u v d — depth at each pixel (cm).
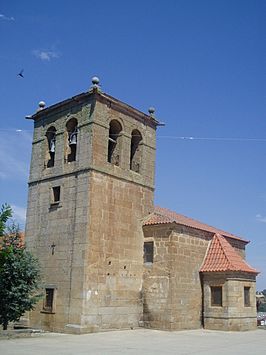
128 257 2938
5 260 2417
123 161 3045
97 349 1928
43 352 1788
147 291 2977
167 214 3341
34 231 3025
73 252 2730
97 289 2681
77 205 2797
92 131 2852
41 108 3325
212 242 3350
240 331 2973
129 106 3131
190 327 2973
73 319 2605
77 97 2975
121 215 2944
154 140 3362
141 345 2109
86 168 2806
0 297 2523
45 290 2816
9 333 2341
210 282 3102
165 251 2966
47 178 3059
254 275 3247
